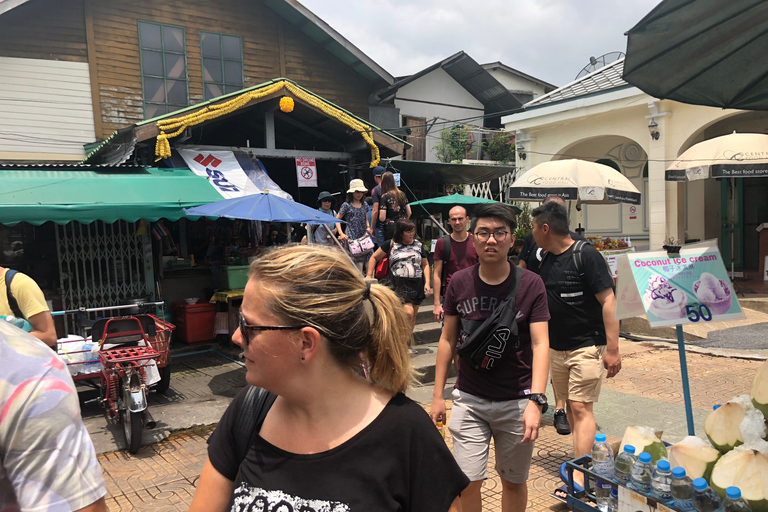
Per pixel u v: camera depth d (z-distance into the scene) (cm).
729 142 890
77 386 613
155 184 695
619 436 453
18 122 948
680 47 296
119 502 365
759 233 1180
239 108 825
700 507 203
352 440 127
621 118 1167
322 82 1250
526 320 272
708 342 780
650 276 293
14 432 112
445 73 1641
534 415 255
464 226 545
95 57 1004
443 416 291
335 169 1073
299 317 125
